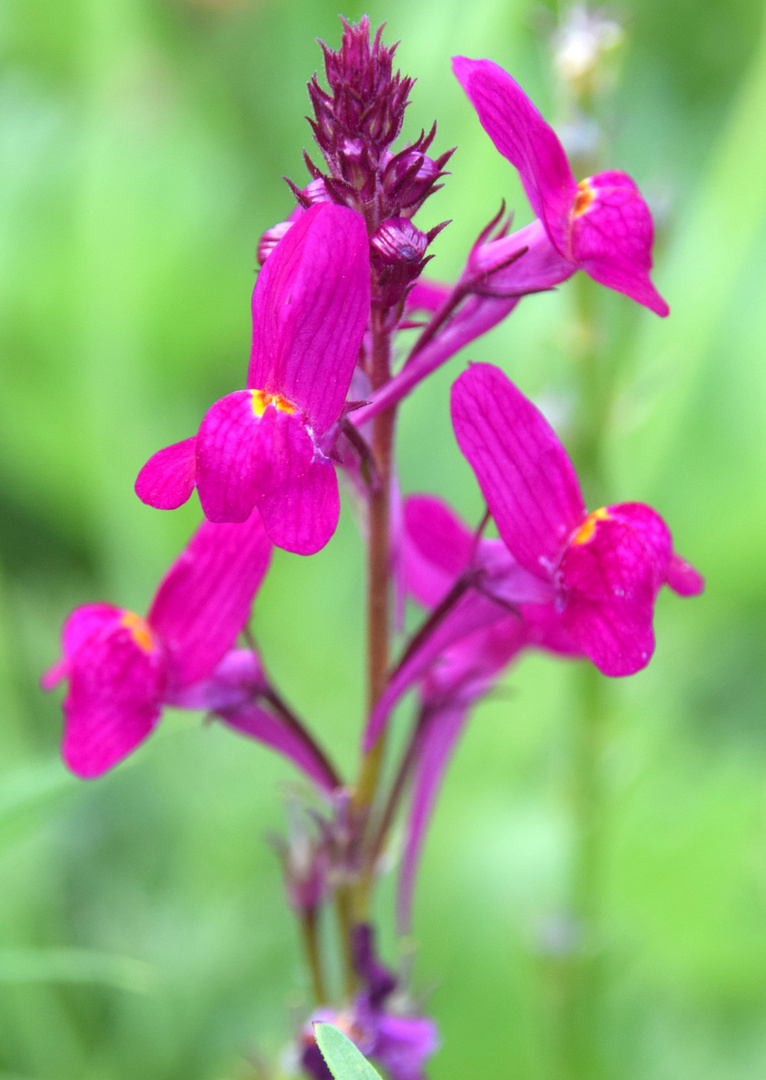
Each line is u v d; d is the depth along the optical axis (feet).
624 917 0.85
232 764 0.87
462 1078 0.80
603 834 0.78
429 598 0.65
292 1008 0.64
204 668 0.62
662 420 0.88
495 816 0.88
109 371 1.01
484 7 0.95
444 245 0.96
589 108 0.76
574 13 0.77
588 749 0.77
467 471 0.97
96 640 0.62
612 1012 0.84
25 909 0.77
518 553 0.59
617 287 0.58
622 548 0.59
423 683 0.64
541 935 0.77
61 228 1.05
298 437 0.56
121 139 1.13
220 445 0.56
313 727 0.89
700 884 0.84
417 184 0.58
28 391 1.00
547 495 0.59
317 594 0.95
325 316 0.56
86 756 0.62
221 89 1.21
